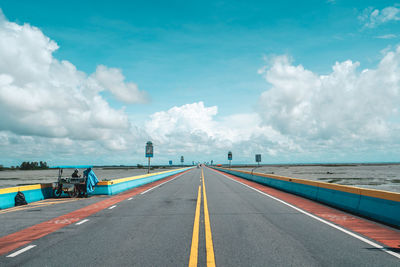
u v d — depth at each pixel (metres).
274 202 12.33
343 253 5.14
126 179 19.58
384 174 61.03
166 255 5.07
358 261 4.70
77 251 5.36
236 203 12.05
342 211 9.88
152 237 6.38
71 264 4.63
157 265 4.55
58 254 5.18
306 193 14.11
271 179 21.41
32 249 5.52
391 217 7.72
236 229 7.14
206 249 5.42
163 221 8.24
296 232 6.78
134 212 9.91
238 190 18.30
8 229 7.39
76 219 8.70
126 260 4.80
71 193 14.82
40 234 6.79
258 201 12.70
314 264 4.55
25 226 7.75
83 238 6.35
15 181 42.44
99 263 4.66
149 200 13.36
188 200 13.23
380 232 6.77
